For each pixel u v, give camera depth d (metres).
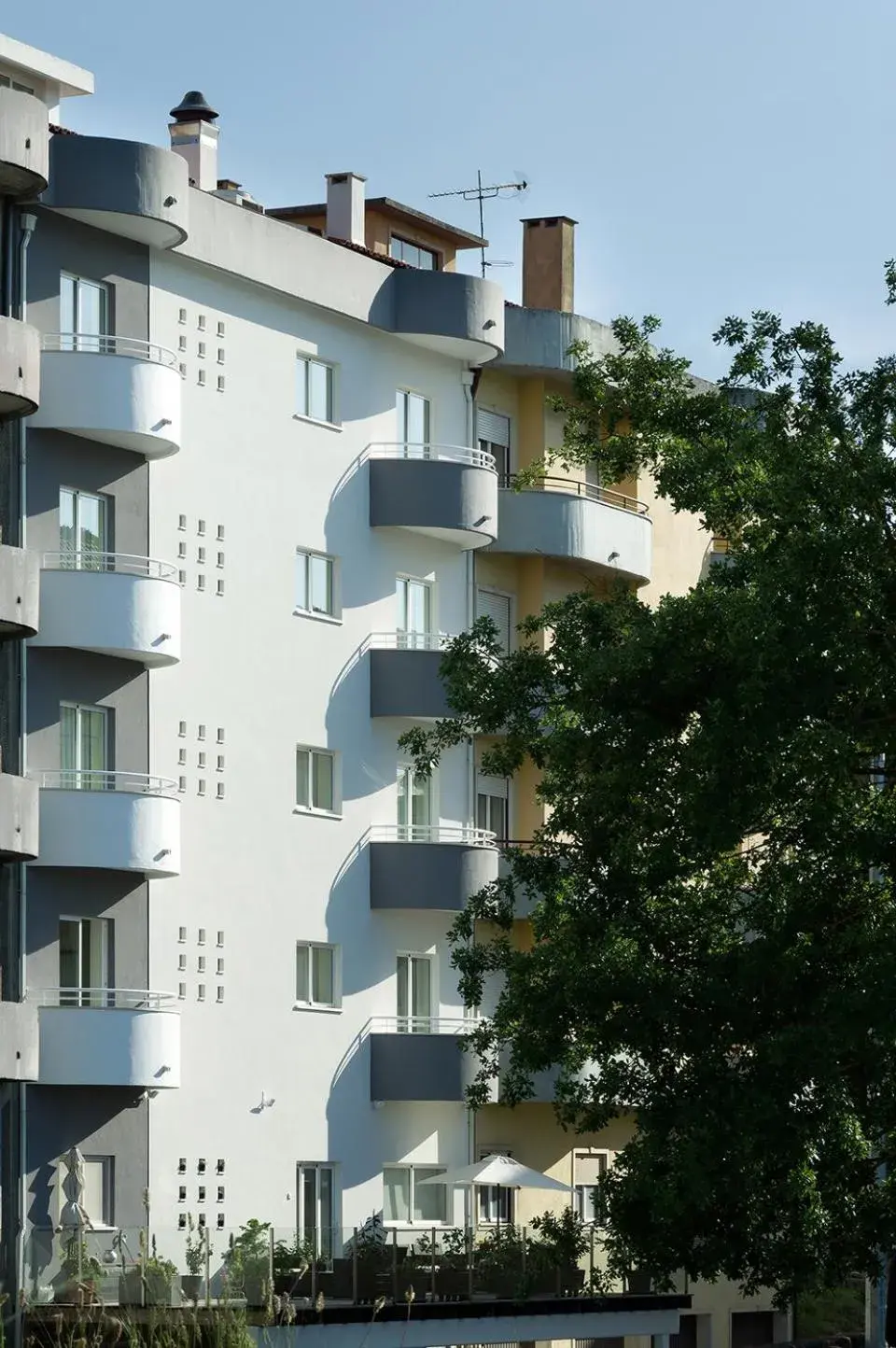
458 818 68.75
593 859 52.91
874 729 50.66
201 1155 59.91
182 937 59.91
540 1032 52.91
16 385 54.50
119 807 56.62
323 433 64.94
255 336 62.91
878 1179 53.12
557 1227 58.34
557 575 72.25
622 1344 72.38
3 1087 54.94
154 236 59.09
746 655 48.75
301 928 63.41
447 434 69.00
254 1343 47.72
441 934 67.62
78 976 57.25
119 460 58.75
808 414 52.06
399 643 66.94
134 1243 51.94
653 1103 51.72
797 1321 77.50
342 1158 64.06
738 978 50.84
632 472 60.16
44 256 57.16
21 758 55.72
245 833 61.88
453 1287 58.31
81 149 57.31
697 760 48.81
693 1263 52.00
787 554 49.97
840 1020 48.69
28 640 56.25
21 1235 52.72
